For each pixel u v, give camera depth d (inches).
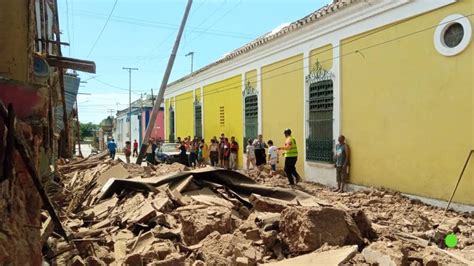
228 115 799.7
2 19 114.0
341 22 466.3
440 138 353.7
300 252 201.3
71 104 492.7
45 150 137.4
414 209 344.2
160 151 938.1
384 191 403.2
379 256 177.5
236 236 217.2
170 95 1238.3
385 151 413.1
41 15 302.7
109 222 249.9
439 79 353.1
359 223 223.5
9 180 101.3
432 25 358.6
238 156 748.0
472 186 326.3
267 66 641.6
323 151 502.6
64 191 314.2
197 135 986.7
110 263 185.6
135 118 1919.3
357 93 449.4
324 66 502.6
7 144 94.0
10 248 98.6
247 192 319.0
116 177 396.2
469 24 325.7
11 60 114.7
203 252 197.5
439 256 197.5
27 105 113.8
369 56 430.9
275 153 558.9
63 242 181.9
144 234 223.0
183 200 289.7
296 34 550.3
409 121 384.5
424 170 369.4
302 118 549.6
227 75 796.0
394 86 400.2
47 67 132.2
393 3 393.7
